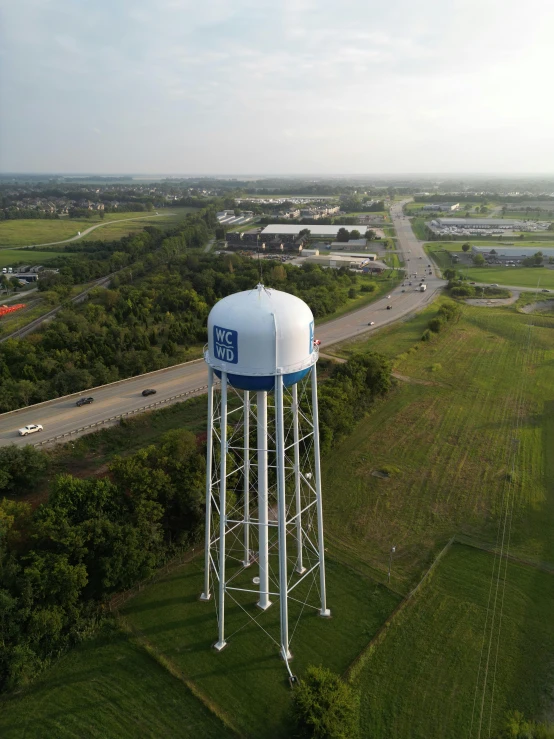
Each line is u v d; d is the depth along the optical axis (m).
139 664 28.05
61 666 27.97
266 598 31.72
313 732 22.66
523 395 64.44
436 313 101.50
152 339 84.19
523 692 26.27
